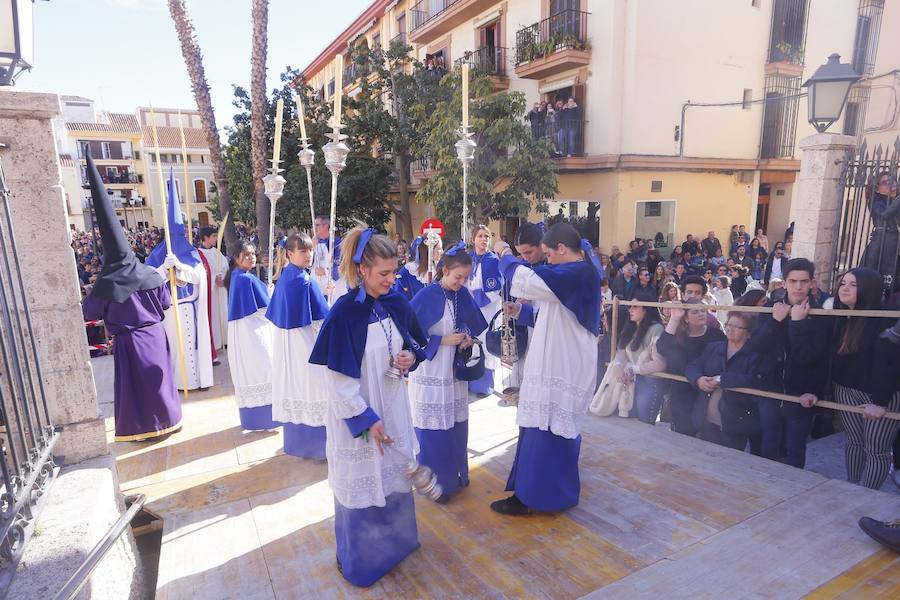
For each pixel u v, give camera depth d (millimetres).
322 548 3279
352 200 18297
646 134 13914
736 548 3000
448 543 3225
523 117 15578
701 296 4859
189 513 3750
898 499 3381
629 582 2783
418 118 17172
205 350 6453
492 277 5609
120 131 41469
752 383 4105
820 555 2900
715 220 15539
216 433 5223
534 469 3350
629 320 4996
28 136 3029
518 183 13758
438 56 19406
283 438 4836
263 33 12547
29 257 3074
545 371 3281
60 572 2393
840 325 3838
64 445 3238
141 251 22406
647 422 4840
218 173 13141
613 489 3695
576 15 14031
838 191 5516
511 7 16422
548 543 3164
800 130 16312
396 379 2828
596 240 14977
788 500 3451
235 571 3082
